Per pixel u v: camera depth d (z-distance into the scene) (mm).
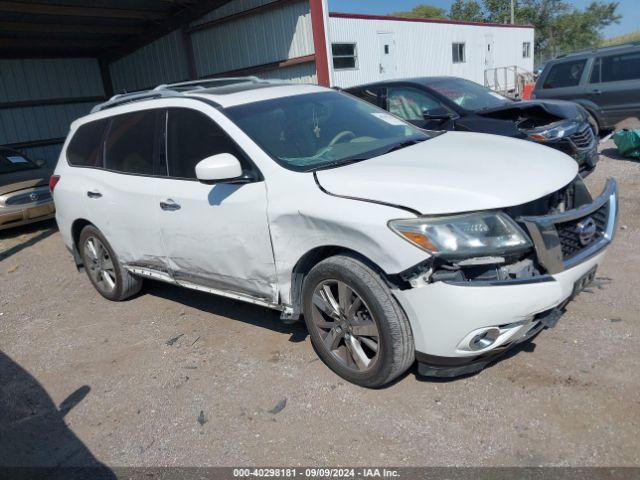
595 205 3275
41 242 8508
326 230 3246
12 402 3904
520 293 2877
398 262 2945
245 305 4953
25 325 5273
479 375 3428
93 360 4352
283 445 3059
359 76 18734
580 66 10531
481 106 7375
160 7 14172
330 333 3510
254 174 3662
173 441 3227
